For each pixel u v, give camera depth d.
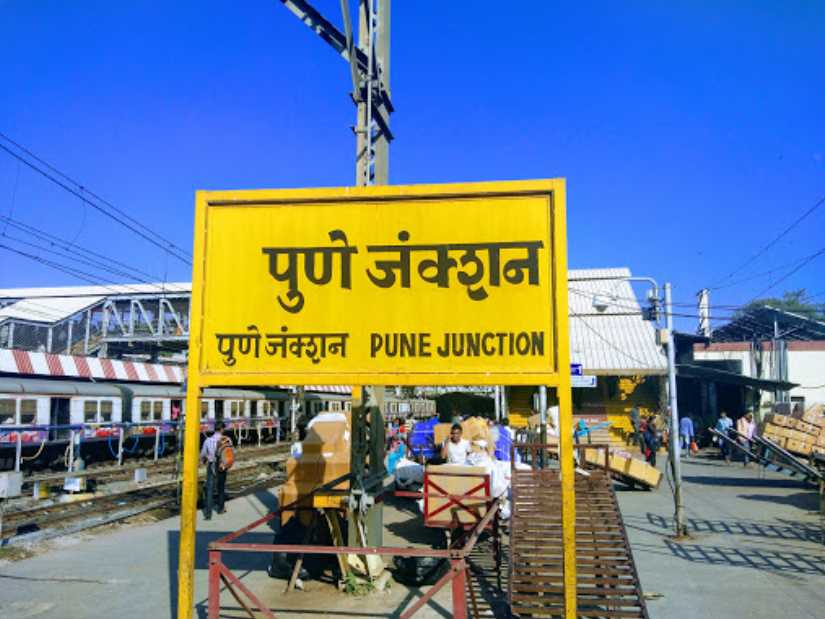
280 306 5.54
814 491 15.30
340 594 7.07
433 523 8.11
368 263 5.52
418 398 46.88
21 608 6.59
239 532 5.49
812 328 35.34
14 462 16.73
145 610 6.51
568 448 4.93
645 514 12.14
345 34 8.75
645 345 28.12
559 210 5.32
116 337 34.47
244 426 27.47
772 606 6.59
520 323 5.27
